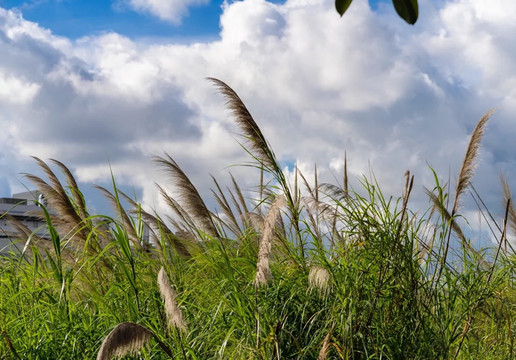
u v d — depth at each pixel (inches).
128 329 126.8
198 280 189.8
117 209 196.5
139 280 183.0
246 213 191.3
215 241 178.7
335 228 184.9
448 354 167.8
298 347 157.6
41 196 198.4
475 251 186.2
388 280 171.2
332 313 163.6
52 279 191.2
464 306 174.6
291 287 174.6
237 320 166.1
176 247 196.4
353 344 162.1
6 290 191.8
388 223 175.6
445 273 174.7
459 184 177.5
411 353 163.8
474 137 177.9
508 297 190.4
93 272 191.3
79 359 168.4
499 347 178.5
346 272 169.9
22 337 172.6
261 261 141.5
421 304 170.4
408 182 171.6
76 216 186.4
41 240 196.1
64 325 173.0
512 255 197.8
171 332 163.9
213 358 161.2
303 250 184.9
